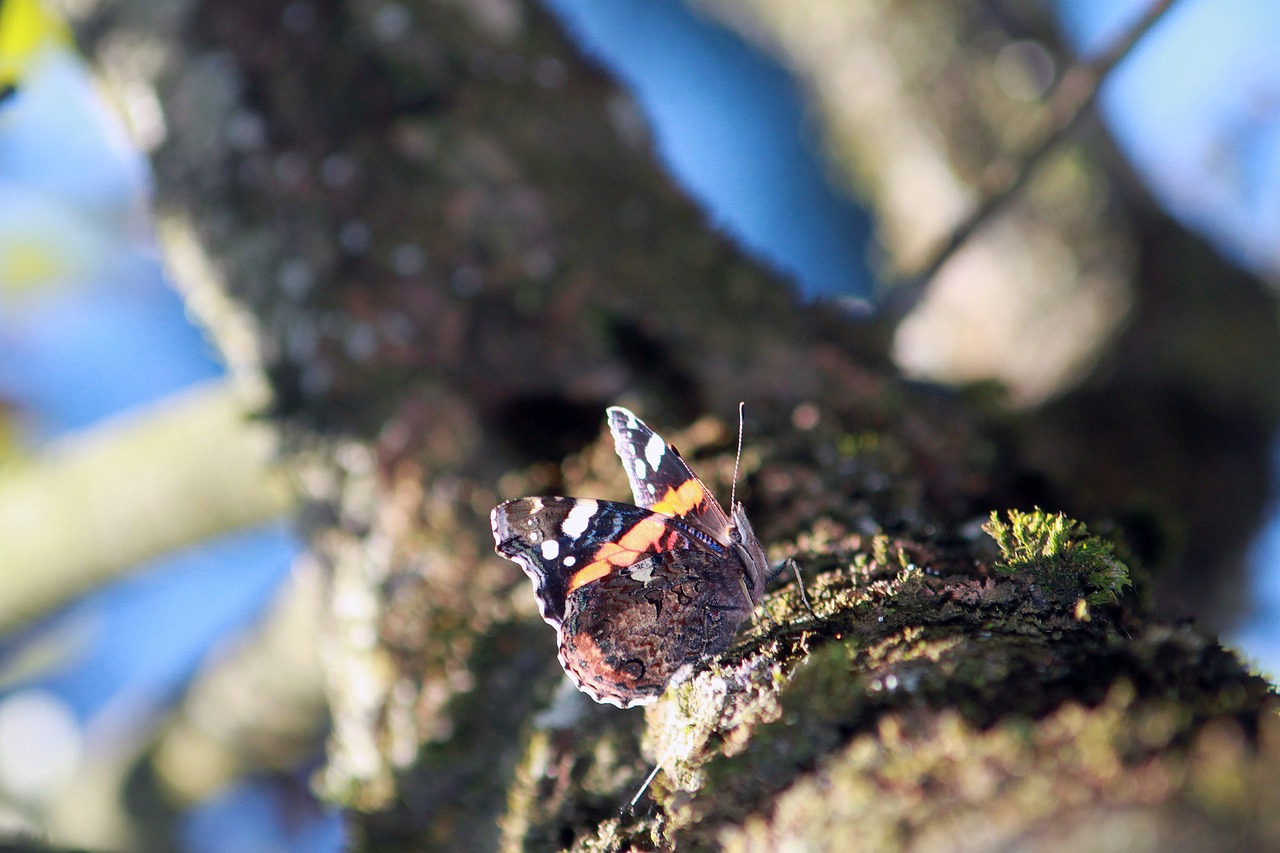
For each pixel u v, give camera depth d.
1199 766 0.76
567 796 0.82
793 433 0.87
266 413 0.89
